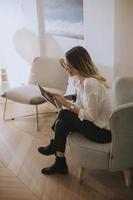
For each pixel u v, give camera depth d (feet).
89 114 7.68
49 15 13.69
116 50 10.69
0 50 16.57
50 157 9.65
